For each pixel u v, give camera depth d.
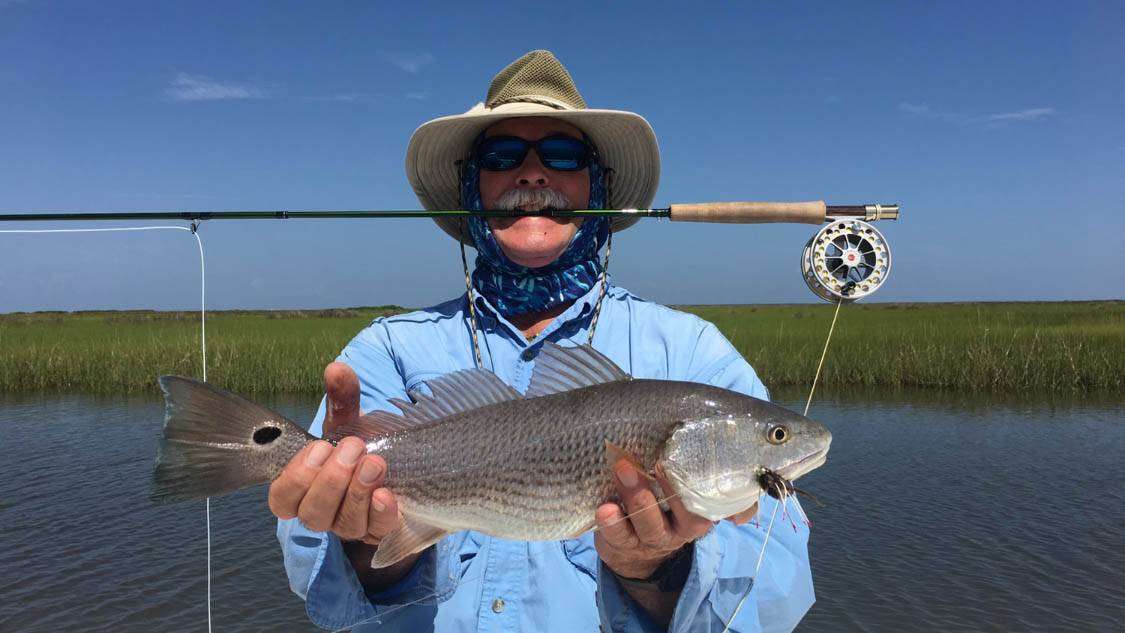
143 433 3.89
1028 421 4.01
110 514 2.59
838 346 6.28
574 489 0.73
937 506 2.57
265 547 2.31
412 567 0.77
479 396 0.78
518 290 0.92
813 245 0.86
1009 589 1.94
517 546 0.79
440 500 0.74
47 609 1.89
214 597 1.96
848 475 2.96
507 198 0.91
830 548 2.23
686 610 0.70
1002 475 2.93
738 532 0.77
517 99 0.95
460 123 0.97
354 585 0.72
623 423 0.74
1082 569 2.05
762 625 0.75
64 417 4.41
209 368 5.68
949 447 3.40
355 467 0.65
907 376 5.49
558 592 0.76
